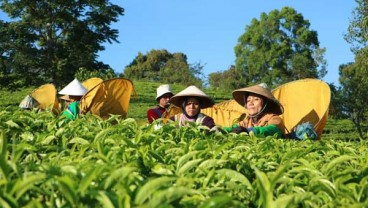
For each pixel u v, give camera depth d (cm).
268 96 760
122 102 1113
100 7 5300
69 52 5306
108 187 182
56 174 199
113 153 268
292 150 363
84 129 400
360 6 3444
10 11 5197
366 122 5381
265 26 9931
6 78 5253
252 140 435
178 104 777
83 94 1175
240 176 220
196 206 183
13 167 191
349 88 5028
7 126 397
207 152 295
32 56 5159
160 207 156
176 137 421
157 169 248
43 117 494
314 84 994
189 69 9744
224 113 1016
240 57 10200
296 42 9825
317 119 986
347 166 295
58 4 5178
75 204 169
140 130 414
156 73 11150
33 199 179
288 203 182
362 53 3488
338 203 201
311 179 234
